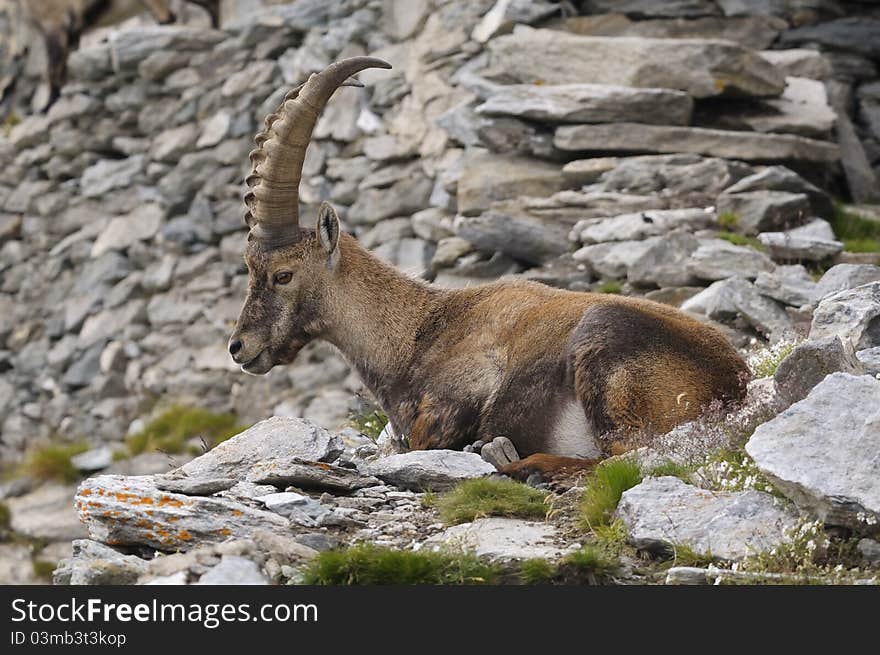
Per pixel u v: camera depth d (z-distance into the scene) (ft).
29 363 270.26
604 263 154.71
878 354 87.40
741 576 65.05
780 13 203.00
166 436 220.23
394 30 219.20
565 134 176.24
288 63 237.04
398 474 85.66
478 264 176.76
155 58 258.16
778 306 129.29
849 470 67.72
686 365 85.61
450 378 94.89
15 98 311.06
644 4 204.03
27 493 228.43
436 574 67.87
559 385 88.63
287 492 81.10
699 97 179.22
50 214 278.26
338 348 101.04
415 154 206.28
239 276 234.79
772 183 161.68
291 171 98.12
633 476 75.97
